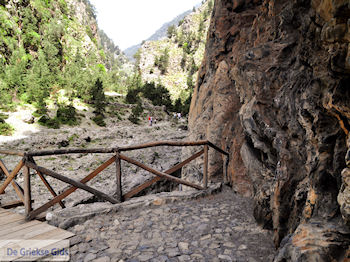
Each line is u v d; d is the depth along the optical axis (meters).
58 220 3.63
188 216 4.06
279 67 3.86
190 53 100.94
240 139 5.57
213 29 8.06
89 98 39.97
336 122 2.46
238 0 6.82
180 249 3.07
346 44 1.85
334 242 2.03
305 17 3.04
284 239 2.61
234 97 6.30
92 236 3.34
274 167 3.95
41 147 20.55
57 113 29.98
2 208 4.02
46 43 45.81
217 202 4.77
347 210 1.87
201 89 8.66
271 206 3.41
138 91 57.22
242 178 5.31
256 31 5.67
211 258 2.87
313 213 2.52
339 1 1.66
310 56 2.90
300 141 3.25
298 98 3.30
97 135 25.66
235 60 6.37
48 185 4.02
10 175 3.83
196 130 7.74
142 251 3.01
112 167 18.30
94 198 12.96
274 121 3.73
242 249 3.09
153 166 19.22
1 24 36.97
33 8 46.91
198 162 7.21
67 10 72.56
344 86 2.08
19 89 34.00
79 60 56.59
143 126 35.03
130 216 3.99
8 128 22.69
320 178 2.51
